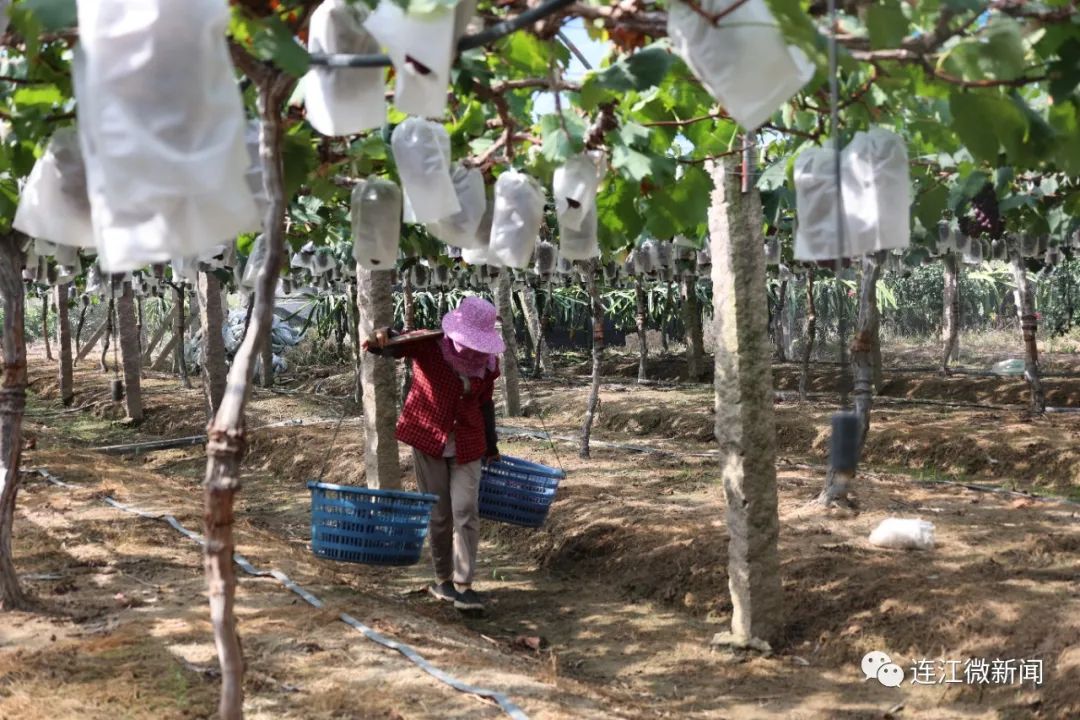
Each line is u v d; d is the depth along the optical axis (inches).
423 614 222.5
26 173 129.8
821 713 179.5
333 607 189.2
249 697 143.5
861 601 213.6
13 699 135.7
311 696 144.8
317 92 97.0
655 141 156.9
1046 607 198.1
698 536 258.7
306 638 169.8
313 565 240.8
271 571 211.2
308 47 100.1
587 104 115.0
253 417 504.7
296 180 126.5
